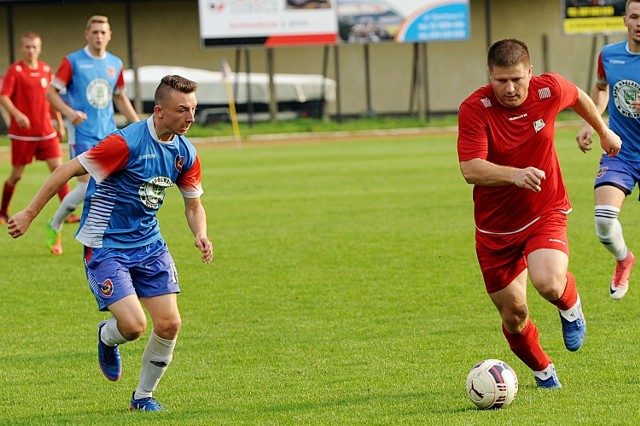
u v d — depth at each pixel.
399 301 26.34
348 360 20.61
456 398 17.41
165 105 16.75
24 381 19.80
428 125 111.31
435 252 33.69
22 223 16.86
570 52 126.06
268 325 24.16
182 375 19.95
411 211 44.56
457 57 127.31
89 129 36.00
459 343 21.72
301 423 16.16
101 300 17.22
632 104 23.08
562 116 113.25
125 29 123.56
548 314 24.33
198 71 122.69
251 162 76.44
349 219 42.69
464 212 43.62
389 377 19.11
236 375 19.78
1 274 31.95
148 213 17.58
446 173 62.12
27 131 43.25
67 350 22.31
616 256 24.44
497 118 17.30
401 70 128.00
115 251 17.34
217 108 122.69
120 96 36.78
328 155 81.44
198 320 24.95
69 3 120.25
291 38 109.19
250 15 108.50
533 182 16.17
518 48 16.62
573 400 16.92
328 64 129.00
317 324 24.06
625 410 16.17
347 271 30.86
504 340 21.83
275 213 45.53
